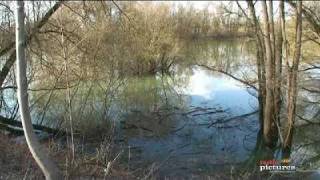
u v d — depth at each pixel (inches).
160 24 1082.7
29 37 484.1
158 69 1093.8
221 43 1680.6
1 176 333.7
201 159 483.8
